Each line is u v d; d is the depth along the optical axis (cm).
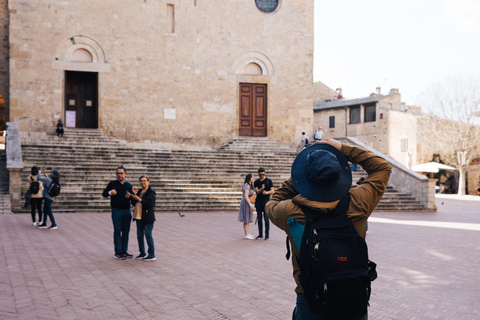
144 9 2892
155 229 1400
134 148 2758
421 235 1405
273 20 3083
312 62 3125
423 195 2262
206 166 2441
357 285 247
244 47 3047
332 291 246
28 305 605
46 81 2745
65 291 680
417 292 736
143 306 614
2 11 2825
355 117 5128
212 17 2998
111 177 2120
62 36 2770
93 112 2895
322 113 5434
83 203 1856
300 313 280
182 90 2952
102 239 1183
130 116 2870
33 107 2723
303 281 261
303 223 273
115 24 2848
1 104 3688
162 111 2919
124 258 943
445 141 4497
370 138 4966
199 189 2145
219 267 880
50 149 2344
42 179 1408
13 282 727
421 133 4603
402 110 5128
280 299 665
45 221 1368
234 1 3030
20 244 1079
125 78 2864
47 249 1024
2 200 1792
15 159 1867
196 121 2972
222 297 670
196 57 2975
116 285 724
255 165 2528
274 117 3083
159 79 2916
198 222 1603
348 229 264
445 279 832
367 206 279
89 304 617
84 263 888
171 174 2303
